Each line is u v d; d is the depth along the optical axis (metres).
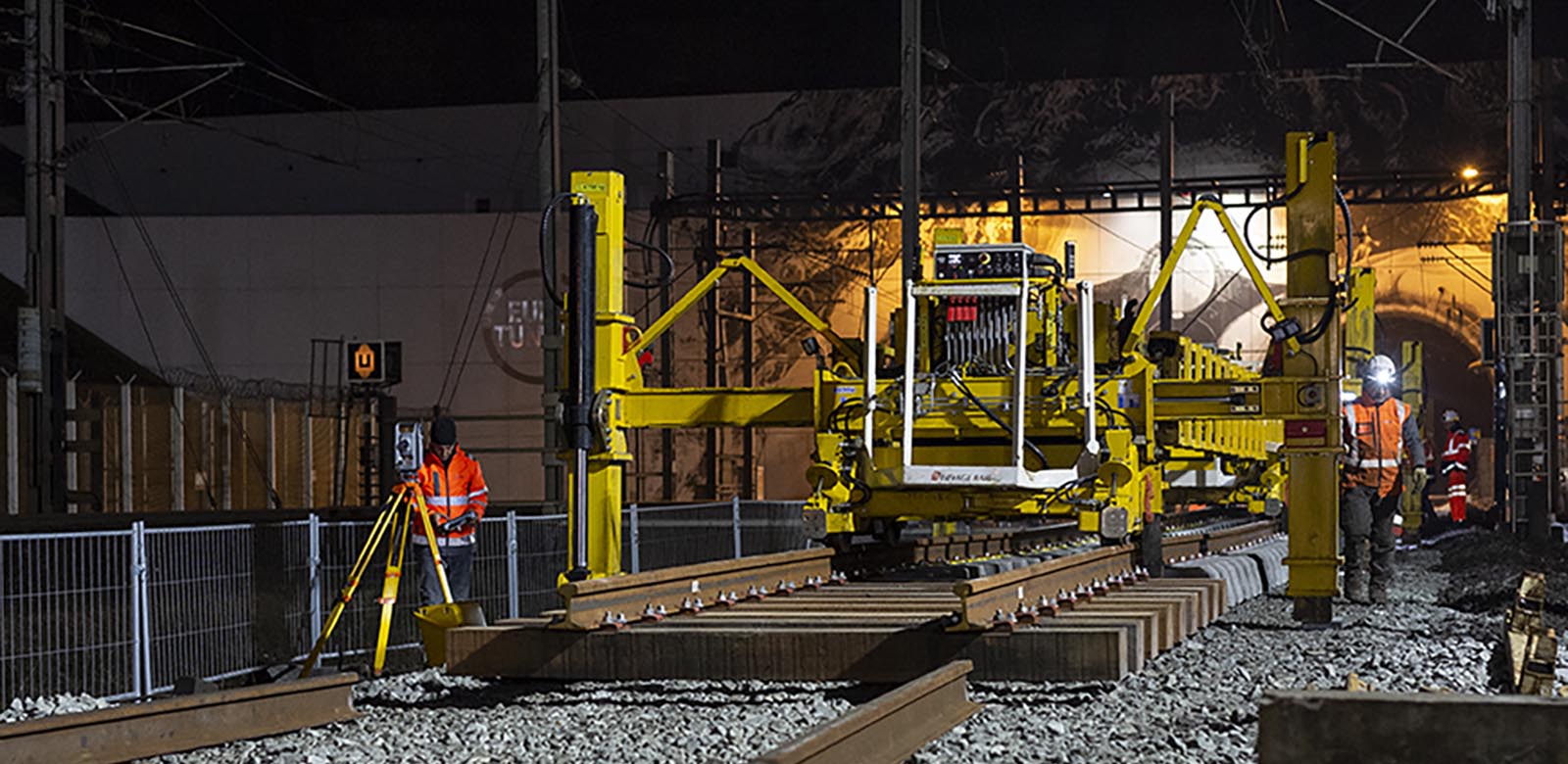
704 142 51.97
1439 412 48.62
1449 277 46.66
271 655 11.97
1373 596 13.30
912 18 24.42
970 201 42.19
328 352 48.25
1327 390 11.30
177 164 53.81
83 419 22.78
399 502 10.90
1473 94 47.91
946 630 8.11
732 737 7.16
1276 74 48.28
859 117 51.31
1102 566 11.45
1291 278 11.36
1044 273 12.69
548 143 23.41
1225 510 26.98
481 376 47.81
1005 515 12.52
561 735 7.44
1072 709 7.70
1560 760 3.49
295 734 7.68
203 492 34.22
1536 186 37.56
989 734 6.98
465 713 8.25
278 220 48.44
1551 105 36.91
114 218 48.25
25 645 9.70
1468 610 13.17
